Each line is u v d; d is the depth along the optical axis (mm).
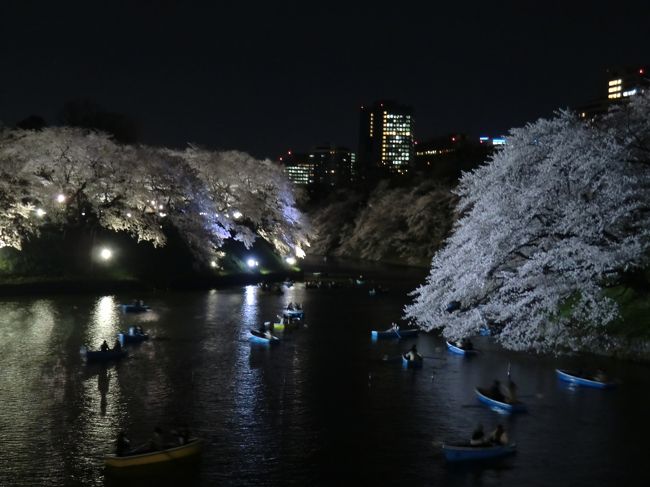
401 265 111188
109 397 28484
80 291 59719
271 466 21531
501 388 28391
